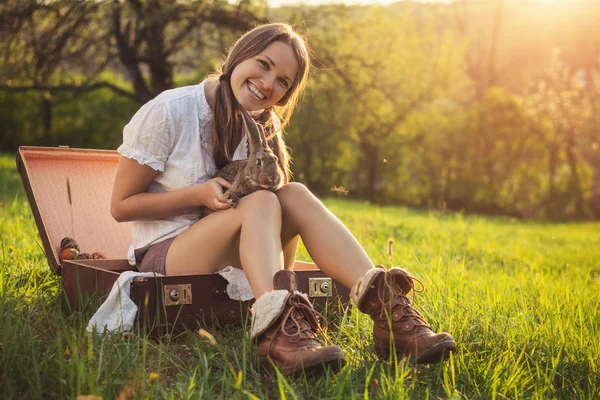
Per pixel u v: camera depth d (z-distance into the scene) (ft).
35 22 45.80
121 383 7.55
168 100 10.12
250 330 8.95
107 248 12.68
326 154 70.44
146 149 9.91
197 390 7.85
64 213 12.44
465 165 70.95
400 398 7.68
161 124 9.95
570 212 76.79
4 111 74.08
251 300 9.87
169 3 51.16
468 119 71.56
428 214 47.19
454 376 8.75
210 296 9.57
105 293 9.59
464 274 16.02
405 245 22.61
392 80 67.15
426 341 8.54
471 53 131.34
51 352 8.13
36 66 46.26
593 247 35.24
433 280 13.37
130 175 9.95
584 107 78.59
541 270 20.24
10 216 20.36
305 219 9.37
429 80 70.85
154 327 9.14
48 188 12.42
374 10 62.59
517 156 71.77
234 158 10.53
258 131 9.57
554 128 75.25
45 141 73.26
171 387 7.79
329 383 8.05
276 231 8.91
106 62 55.26
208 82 10.72
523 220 62.03
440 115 72.79
